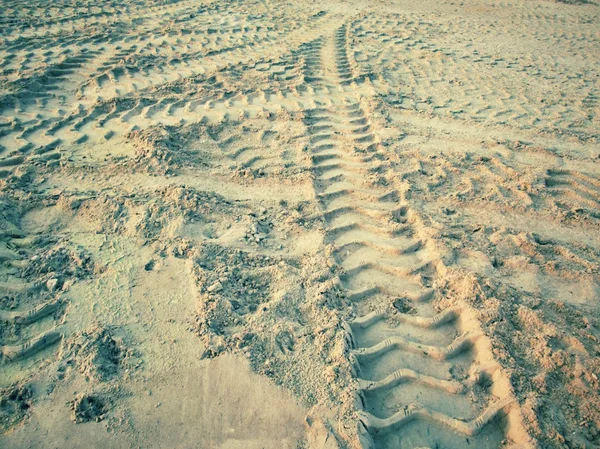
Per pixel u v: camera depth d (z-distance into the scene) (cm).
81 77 589
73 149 428
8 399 219
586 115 550
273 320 263
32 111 498
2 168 394
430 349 258
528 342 256
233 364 235
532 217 369
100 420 212
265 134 477
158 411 216
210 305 266
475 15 977
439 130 501
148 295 275
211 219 345
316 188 399
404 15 956
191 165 413
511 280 303
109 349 242
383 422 221
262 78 611
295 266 310
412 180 411
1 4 853
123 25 797
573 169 432
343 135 484
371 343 264
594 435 216
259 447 205
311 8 973
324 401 223
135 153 419
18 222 333
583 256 328
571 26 911
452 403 233
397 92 593
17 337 250
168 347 244
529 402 225
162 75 606
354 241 341
